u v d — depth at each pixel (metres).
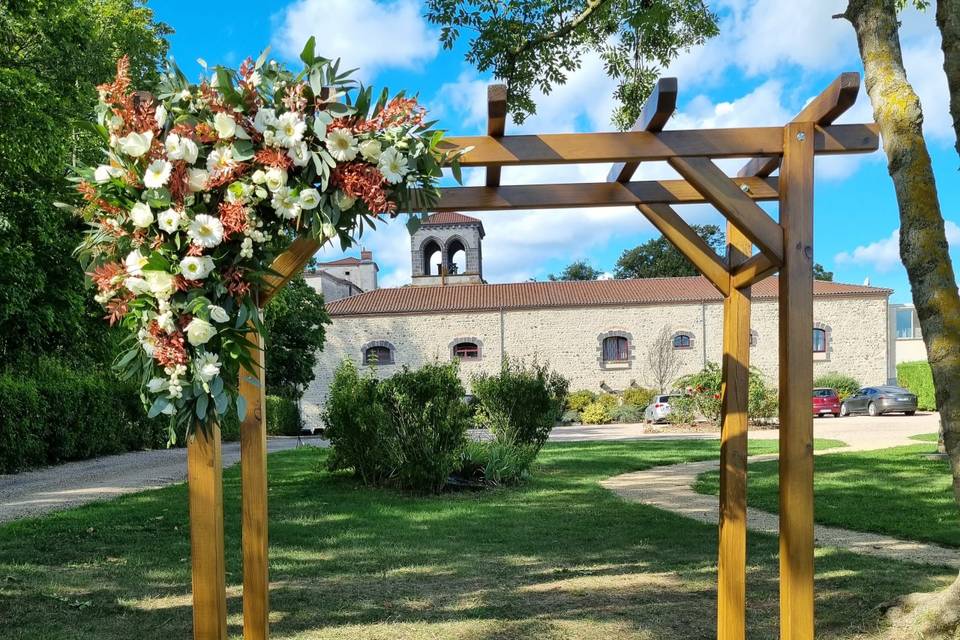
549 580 4.48
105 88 2.37
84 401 14.66
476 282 38.44
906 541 5.66
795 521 2.68
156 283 2.25
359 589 4.28
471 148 2.59
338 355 31.52
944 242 3.24
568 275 56.88
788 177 2.72
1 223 10.30
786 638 2.69
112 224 2.37
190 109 2.42
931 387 28.06
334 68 2.42
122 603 3.98
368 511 7.31
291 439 25.02
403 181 2.49
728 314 3.36
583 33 7.35
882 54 3.37
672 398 23.20
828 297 30.48
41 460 13.27
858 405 25.89
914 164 3.24
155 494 8.57
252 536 2.79
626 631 3.46
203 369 2.26
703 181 2.73
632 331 30.69
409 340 31.31
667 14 6.56
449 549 5.43
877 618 3.52
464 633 3.45
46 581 4.46
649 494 8.66
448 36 7.27
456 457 8.91
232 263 2.36
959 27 3.21
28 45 11.16
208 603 2.64
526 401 10.35
